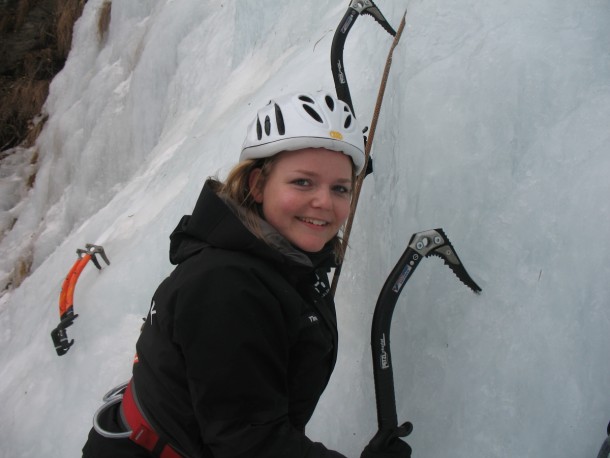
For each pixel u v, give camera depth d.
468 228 1.54
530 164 1.49
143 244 3.30
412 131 1.73
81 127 7.61
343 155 1.20
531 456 1.28
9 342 4.64
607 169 1.35
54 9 9.66
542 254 1.39
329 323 1.27
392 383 1.40
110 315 3.04
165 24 6.61
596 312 1.26
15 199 8.20
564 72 1.52
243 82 4.94
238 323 1.07
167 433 1.23
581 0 1.61
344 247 1.49
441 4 1.82
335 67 1.97
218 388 1.08
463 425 1.40
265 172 1.20
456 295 1.51
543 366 1.31
